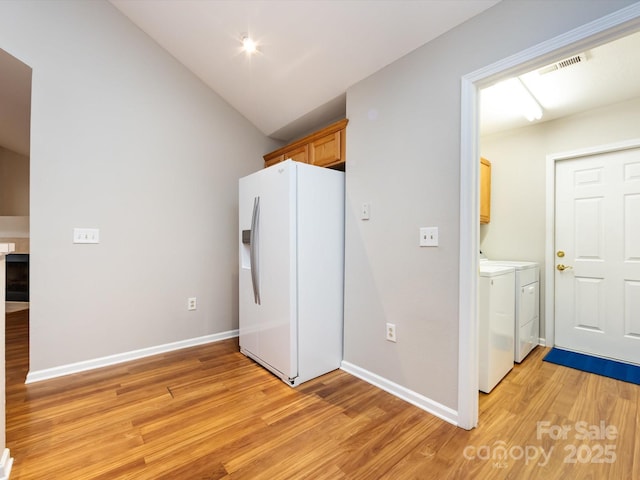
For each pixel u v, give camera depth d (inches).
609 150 100.6
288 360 80.9
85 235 89.3
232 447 56.1
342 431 60.9
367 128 84.2
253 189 96.0
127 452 54.5
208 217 116.6
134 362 96.0
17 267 178.1
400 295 74.9
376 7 67.2
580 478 48.8
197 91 113.9
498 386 80.4
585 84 88.1
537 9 52.6
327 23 75.5
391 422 64.0
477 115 62.9
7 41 77.0
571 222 109.3
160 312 104.7
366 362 84.5
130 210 97.9
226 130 122.1
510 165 122.6
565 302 110.1
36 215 81.7
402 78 74.6
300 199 82.7
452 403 64.0
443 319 65.7
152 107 102.5
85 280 89.6
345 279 91.9
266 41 87.9
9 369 88.4
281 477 48.9
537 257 116.0
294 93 103.8
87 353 90.0
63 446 55.9
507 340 87.4
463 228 61.8
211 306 117.5
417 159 71.0
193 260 112.6
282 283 83.0
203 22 89.6
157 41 103.3
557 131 111.3
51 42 83.3
